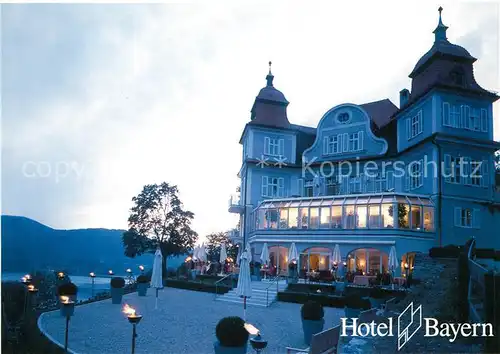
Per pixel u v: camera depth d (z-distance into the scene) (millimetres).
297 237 38188
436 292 23141
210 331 19172
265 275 36031
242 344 12727
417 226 34250
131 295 30672
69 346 16234
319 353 12148
